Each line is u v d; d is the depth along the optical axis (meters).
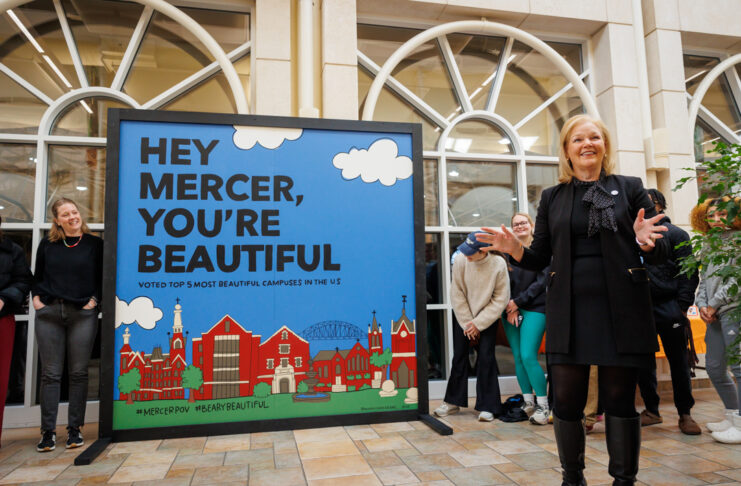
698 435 3.13
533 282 3.70
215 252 3.27
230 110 4.38
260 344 3.26
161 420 3.10
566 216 1.95
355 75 4.39
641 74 5.03
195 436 3.12
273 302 3.31
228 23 4.51
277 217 3.38
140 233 3.19
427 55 4.94
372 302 3.45
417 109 4.82
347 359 3.38
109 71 4.21
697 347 4.38
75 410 3.12
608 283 1.82
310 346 3.33
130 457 2.79
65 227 3.23
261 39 4.29
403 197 3.58
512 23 5.04
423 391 3.47
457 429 3.33
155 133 3.28
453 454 2.80
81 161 4.10
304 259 3.38
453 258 3.86
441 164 4.72
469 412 3.88
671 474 2.46
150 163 3.25
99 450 2.82
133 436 3.05
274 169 3.41
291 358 3.30
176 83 4.31
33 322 3.78
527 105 5.11
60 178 4.05
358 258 3.46
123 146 3.23
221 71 4.38
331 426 3.30
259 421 3.21
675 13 5.18
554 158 5.00
